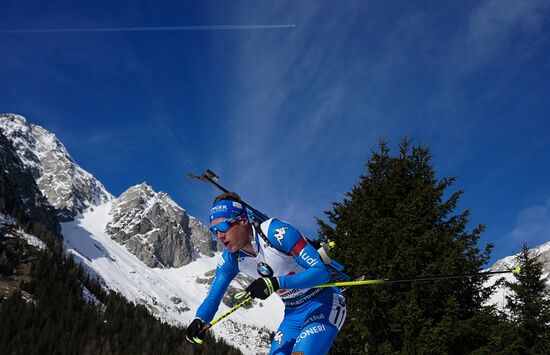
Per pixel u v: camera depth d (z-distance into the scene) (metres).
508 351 9.96
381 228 11.28
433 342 9.59
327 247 3.30
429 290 10.14
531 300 15.66
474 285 10.69
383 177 12.82
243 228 3.19
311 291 3.39
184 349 40.34
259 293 2.97
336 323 3.39
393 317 10.20
